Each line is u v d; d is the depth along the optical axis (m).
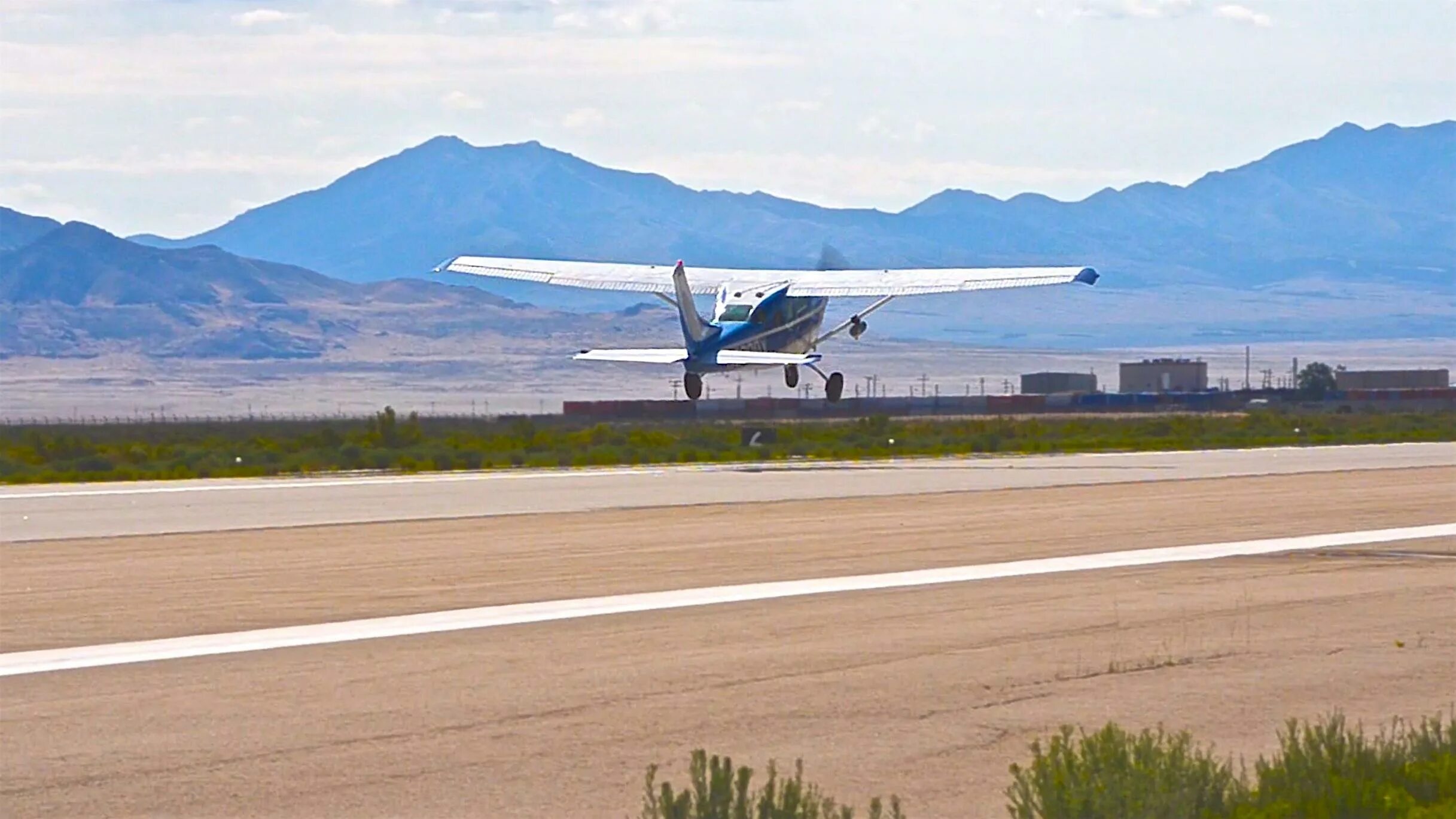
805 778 19.47
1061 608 31.83
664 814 15.78
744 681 24.78
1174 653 27.00
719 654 26.97
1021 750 20.72
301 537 44.78
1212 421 147.50
